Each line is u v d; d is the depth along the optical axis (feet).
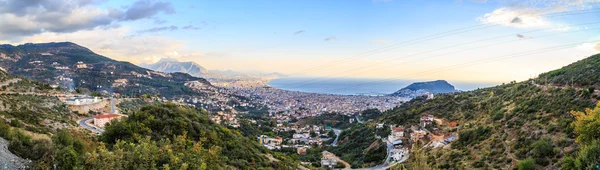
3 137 89.15
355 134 453.99
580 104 180.86
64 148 83.87
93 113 348.59
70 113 314.96
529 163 144.46
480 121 273.95
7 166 71.10
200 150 112.57
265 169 182.09
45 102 311.68
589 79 223.71
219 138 209.56
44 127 196.65
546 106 205.98
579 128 128.67
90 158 78.13
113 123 166.91
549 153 147.02
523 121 202.80
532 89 269.85
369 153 330.75
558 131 163.32
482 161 180.04
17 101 257.55
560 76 278.46
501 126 218.59
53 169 76.74
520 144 173.17
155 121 181.68
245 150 212.64
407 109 494.59
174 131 180.04
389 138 355.15
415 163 92.07
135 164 83.25
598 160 96.78
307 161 332.39
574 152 133.39
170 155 93.25
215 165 113.70
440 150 241.76
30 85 390.21
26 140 88.48
